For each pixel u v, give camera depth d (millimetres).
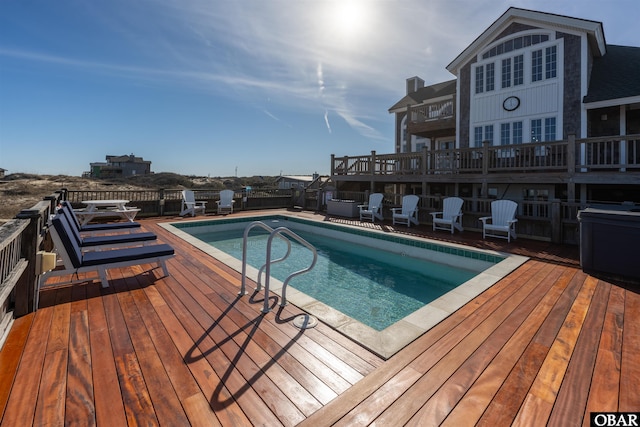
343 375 2109
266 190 13797
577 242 6289
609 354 2363
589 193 10078
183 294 3602
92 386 1951
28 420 1657
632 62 10812
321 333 2701
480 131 12273
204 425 1654
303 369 2172
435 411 1772
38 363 2186
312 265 3275
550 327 2811
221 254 5422
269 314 3074
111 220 9562
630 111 10148
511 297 3539
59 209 3859
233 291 3715
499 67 11734
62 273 3412
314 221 9734
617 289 3793
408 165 11195
